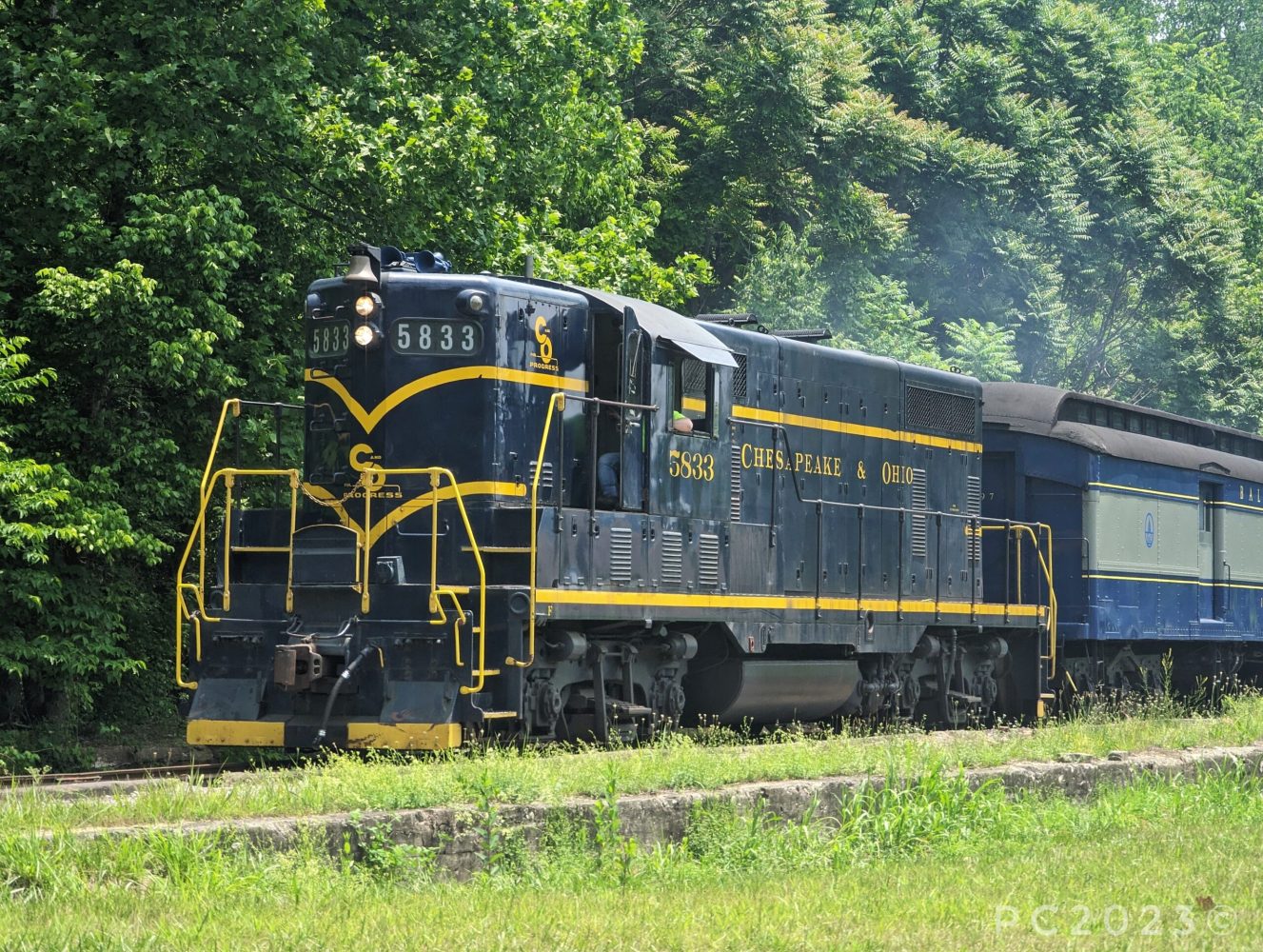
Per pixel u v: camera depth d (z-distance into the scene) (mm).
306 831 26219
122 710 60062
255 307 60344
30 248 56031
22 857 23891
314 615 39812
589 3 75250
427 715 37281
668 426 44781
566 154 71375
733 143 114688
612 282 72938
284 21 56781
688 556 45281
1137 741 46781
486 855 28109
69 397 56969
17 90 52688
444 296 41375
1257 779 44062
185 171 58938
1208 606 75562
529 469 42062
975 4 152125
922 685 58344
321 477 41938
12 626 52219
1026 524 64500
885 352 113500
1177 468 72000
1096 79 156250
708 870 29281
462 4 66750
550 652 40625
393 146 61125
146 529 56656
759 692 48312
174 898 23391
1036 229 140375
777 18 117500
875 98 121312
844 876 28906
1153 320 152250
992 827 35000
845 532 53375
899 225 124625
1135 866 30141
